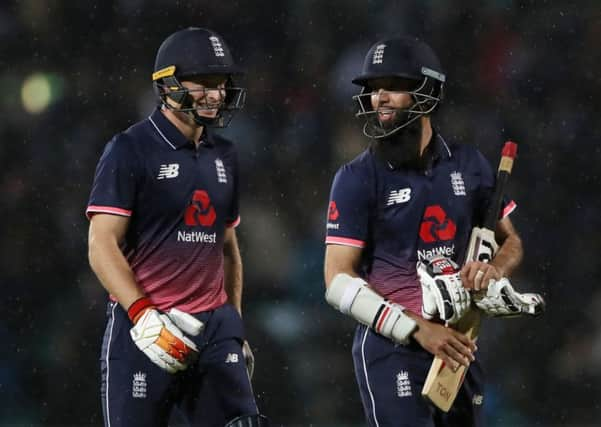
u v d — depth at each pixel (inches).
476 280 585.9
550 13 1472.7
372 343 614.5
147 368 615.2
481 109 1446.9
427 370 607.5
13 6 1457.9
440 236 610.9
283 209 1386.6
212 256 631.8
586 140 1425.9
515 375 1277.1
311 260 1348.4
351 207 610.2
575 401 1275.8
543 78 1455.5
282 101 1440.7
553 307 1334.9
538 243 1374.3
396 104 601.3
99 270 599.2
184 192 619.2
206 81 614.9
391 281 613.0
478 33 1472.7
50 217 1359.5
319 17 1477.6
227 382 626.8
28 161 1386.6
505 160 619.8
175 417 1050.1
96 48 1454.2
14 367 1261.1
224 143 648.4
